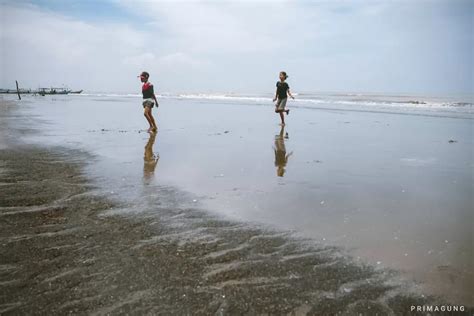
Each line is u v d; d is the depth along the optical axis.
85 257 2.65
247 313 2.03
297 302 2.14
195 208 3.90
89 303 2.08
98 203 3.96
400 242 3.03
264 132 11.23
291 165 6.36
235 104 29.86
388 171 5.89
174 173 5.61
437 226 3.41
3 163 5.88
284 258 2.72
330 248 2.91
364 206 4.04
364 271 2.52
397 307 2.10
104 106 25.98
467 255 2.77
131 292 2.20
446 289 2.29
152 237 3.07
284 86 12.56
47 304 2.06
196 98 47.59
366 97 44.28
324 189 4.77
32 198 4.04
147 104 11.08
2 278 2.32
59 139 9.08
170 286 2.28
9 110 20.06
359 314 2.04
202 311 2.03
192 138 9.74
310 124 13.66
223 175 5.53
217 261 2.65
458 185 4.99
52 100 37.00
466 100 34.50
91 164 6.09
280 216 3.69
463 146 8.55
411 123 13.79
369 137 10.08
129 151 7.54
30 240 2.93
